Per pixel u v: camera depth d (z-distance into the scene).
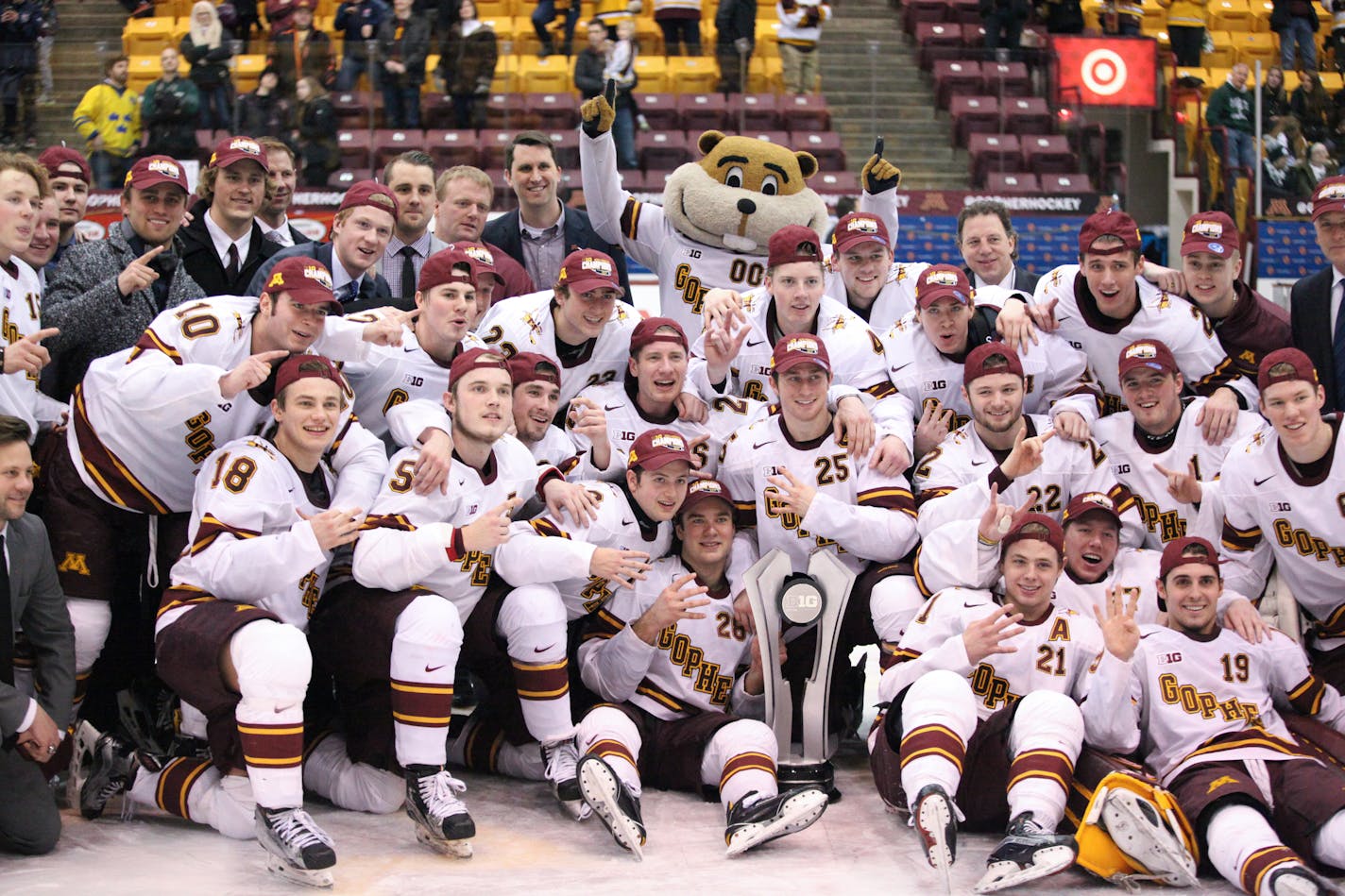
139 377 4.22
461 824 3.91
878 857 3.96
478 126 10.01
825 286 5.89
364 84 9.63
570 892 3.63
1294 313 5.39
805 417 4.83
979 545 4.32
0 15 9.11
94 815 4.28
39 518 4.18
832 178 11.08
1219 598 4.30
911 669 4.16
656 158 10.77
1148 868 3.70
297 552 3.90
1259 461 4.62
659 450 4.60
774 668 4.50
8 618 3.98
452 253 4.82
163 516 4.49
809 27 11.08
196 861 3.88
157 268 5.11
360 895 3.62
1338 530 4.53
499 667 4.61
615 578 4.33
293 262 4.32
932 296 5.20
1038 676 4.20
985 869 3.85
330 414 4.11
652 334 4.95
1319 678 4.33
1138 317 5.28
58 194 5.54
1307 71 11.08
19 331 4.67
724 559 4.71
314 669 4.52
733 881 3.74
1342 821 3.77
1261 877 3.56
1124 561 4.59
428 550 4.09
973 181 11.20
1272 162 10.70
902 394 5.35
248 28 9.80
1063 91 11.17
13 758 3.88
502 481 4.53
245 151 5.26
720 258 6.18
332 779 4.40
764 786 4.14
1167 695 4.17
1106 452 5.02
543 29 10.80
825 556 4.47
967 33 11.98
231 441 4.22
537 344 5.17
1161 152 11.16
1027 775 3.86
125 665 4.69
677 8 11.22
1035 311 5.42
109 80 8.58
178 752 4.36
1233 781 3.84
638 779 4.29
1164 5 14.02
